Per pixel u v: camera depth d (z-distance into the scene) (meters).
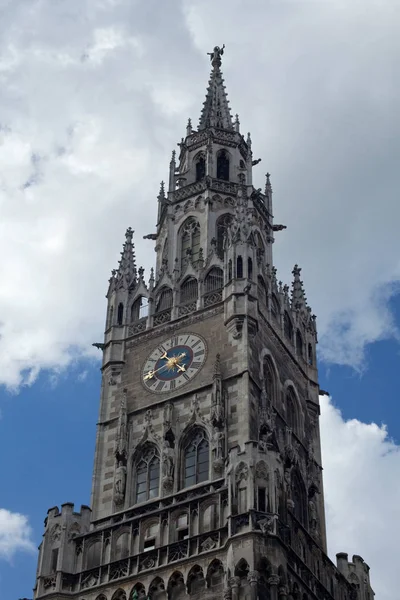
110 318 73.50
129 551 60.22
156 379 68.75
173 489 63.31
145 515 61.03
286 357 72.25
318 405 73.38
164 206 82.06
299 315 77.06
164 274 74.88
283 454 66.00
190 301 71.94
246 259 71.12
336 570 64.75
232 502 57.91
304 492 67.12
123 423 67.31
